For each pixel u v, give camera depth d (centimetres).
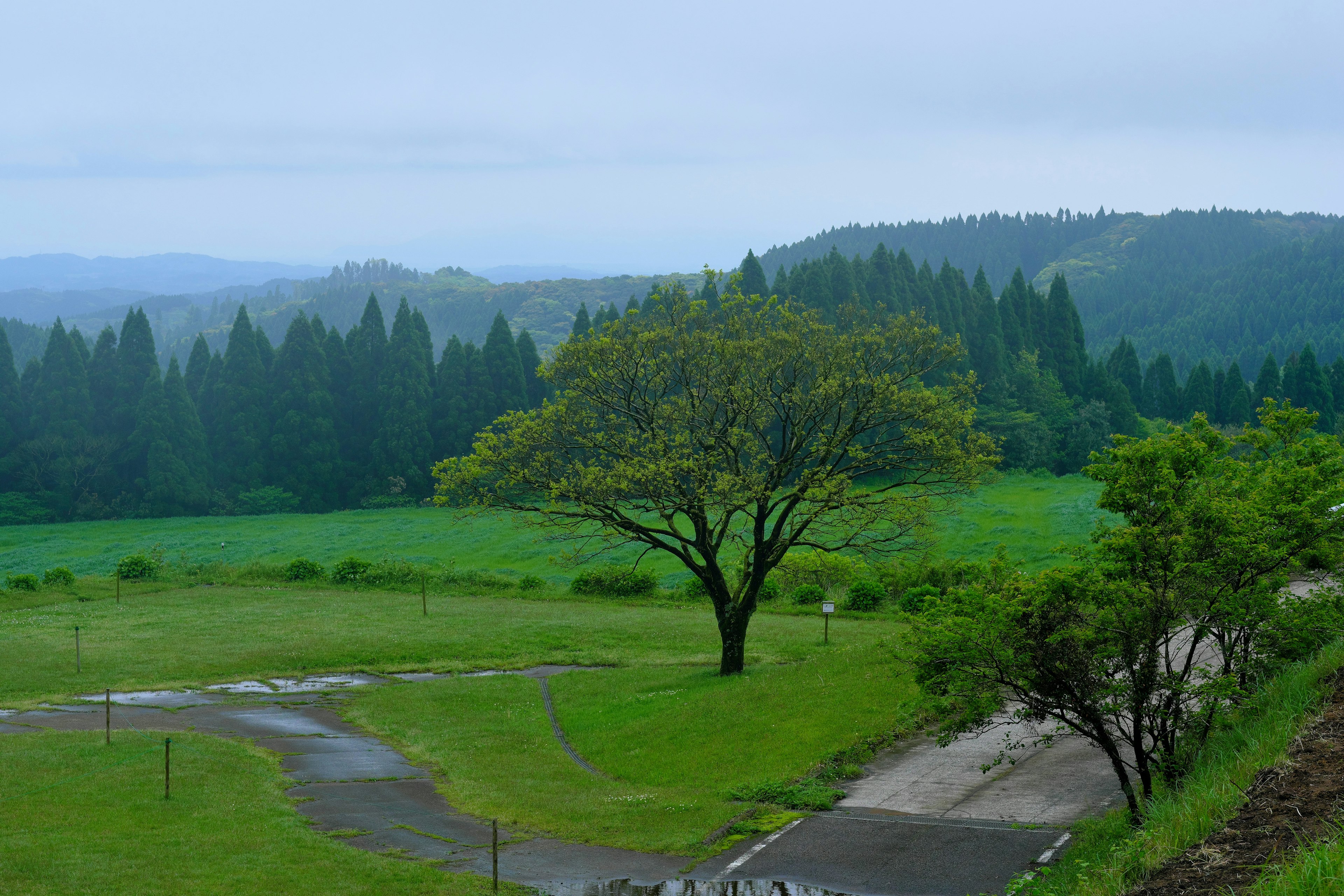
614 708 2602
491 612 4269
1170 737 1335
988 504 7850
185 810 1644
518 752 2262
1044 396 10831
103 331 10969
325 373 10975
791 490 3009
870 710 2119
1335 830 847
